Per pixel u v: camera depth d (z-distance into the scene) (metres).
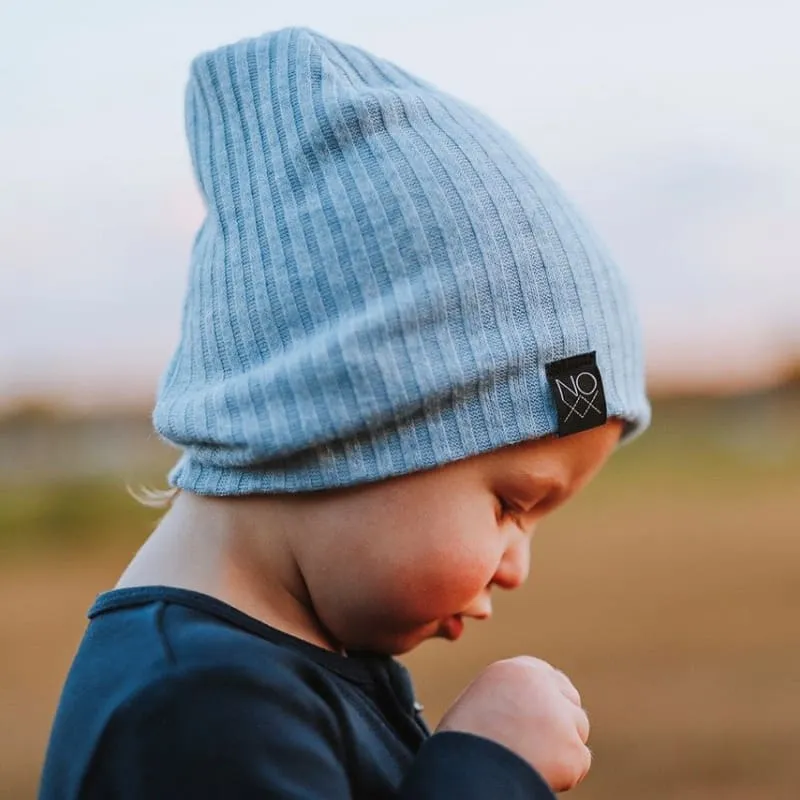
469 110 1.59
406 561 1.37
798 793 2.90
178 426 1.42
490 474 1.43
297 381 1.36
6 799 2.93
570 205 1.55
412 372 1.37
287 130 1.49
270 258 1.44
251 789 1.17
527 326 1.43
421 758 1.30
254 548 1.39
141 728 1.20
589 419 1.45
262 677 1.24
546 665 1.50
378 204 1.42
